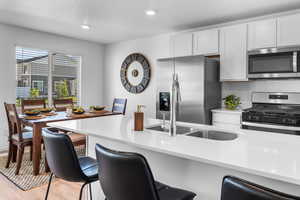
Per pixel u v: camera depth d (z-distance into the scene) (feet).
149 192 2.96
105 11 10.33
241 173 3.81
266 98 10.63
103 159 3.32
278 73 9.41
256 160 3.26
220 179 4.07
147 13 10.52
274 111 9.04
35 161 9.12
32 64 14.05
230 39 10.73
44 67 14.67
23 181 8.54
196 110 10.68
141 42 15.76
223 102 12.17
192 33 11.95
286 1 9.00
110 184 3.30
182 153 3.60
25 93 13.74
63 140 4.41
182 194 3.93
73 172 4.53
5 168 9.87
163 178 4.96
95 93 17.65
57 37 15.02
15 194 7.52
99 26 12.80
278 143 4.29
